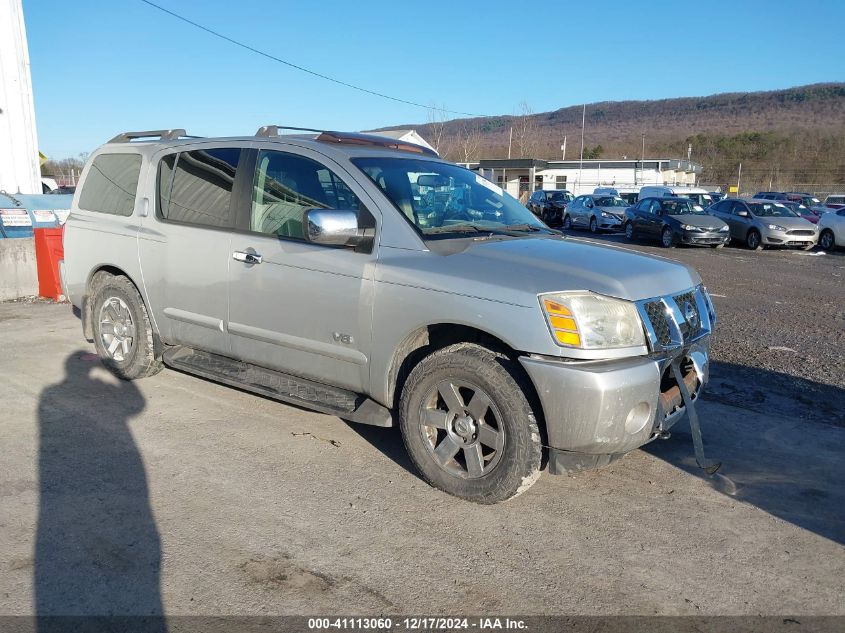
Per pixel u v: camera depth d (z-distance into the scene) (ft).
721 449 15.19
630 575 10.33
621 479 13.58
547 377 10.94
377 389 13.09
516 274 11.60
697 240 66.28
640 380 11.09
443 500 12.41
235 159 15.61
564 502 12.55
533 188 157.89
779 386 19.77
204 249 15.60
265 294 14.43
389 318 12.57
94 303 18.81
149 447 14.43
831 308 33.60
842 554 11.07
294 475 13.29
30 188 53.57
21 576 9.82
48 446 14.35
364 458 14.14
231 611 9.23
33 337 23.75
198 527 11.29
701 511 12.37
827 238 66.39
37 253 31.55
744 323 29.30
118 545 10.69
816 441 15.75
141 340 17.67
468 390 12.26
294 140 14.87
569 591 9.89
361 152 14.38
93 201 19.06
